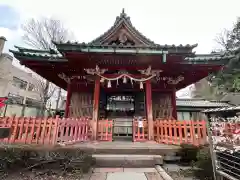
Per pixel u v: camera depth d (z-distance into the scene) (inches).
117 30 293.7
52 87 784.3
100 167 161.9
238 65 565.6
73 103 332.2
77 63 262.7
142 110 346.0
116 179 130.5
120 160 165.5
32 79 919.7
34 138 194.4
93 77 318.7
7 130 178.9
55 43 213.9
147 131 256.5
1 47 738.2
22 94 828.0
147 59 244.8
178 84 386.3
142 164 164.6
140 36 291.4
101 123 255.4
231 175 117.3
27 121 193.8
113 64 265.6
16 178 132.6
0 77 719.1
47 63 271.7
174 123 218.5
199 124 206.4
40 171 145.3
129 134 340.5
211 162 141.6
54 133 186.2
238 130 107.8
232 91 661.9
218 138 126.3
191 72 306.3
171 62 255.8
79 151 155.3
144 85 328.8
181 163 182.4
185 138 202.7
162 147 190.9
